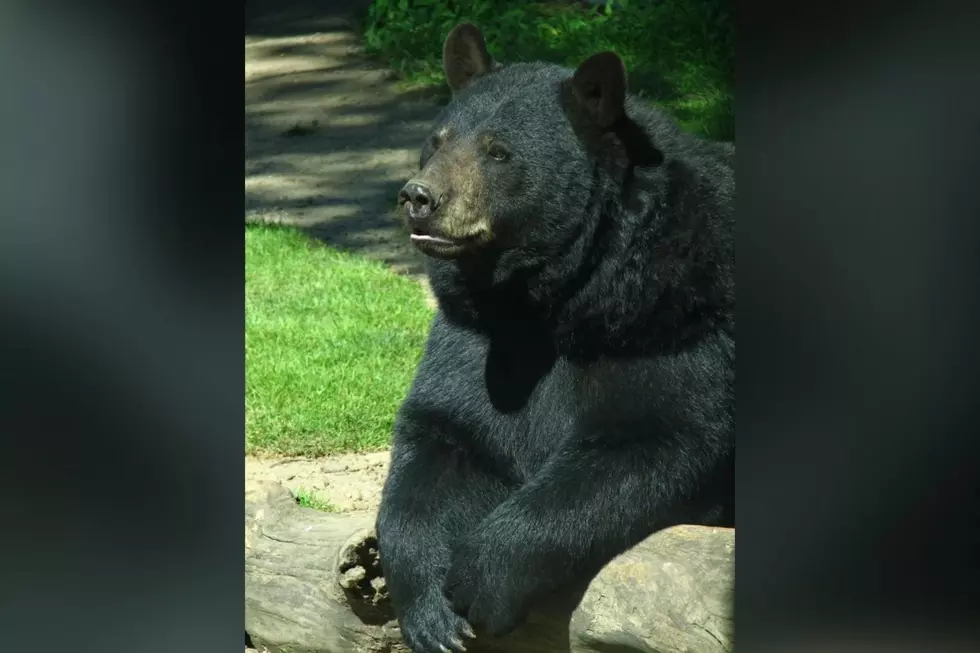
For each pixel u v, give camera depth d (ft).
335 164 75.10
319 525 25.86
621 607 20.90
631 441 24.32
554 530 23.17
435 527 24.61
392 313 55.42
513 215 24.88
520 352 26.09
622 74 25.03
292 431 42.73
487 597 23.12
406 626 23.99
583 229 25.14
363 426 43.55
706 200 25.46
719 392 24.72
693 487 24.07
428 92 84.17
